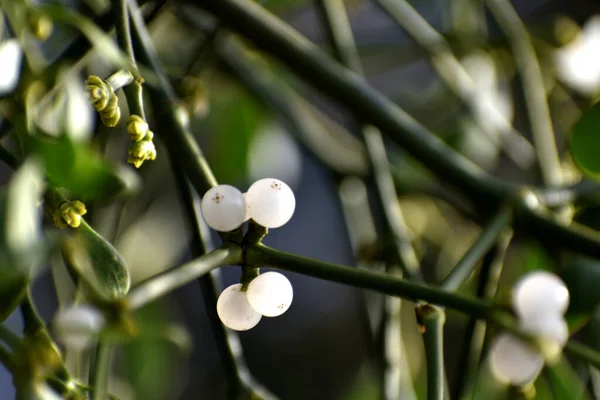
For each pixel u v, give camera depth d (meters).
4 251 0.27
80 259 0.29
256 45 0.43
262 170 0.51
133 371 0.43
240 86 0.51
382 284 0.31
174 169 0.37
